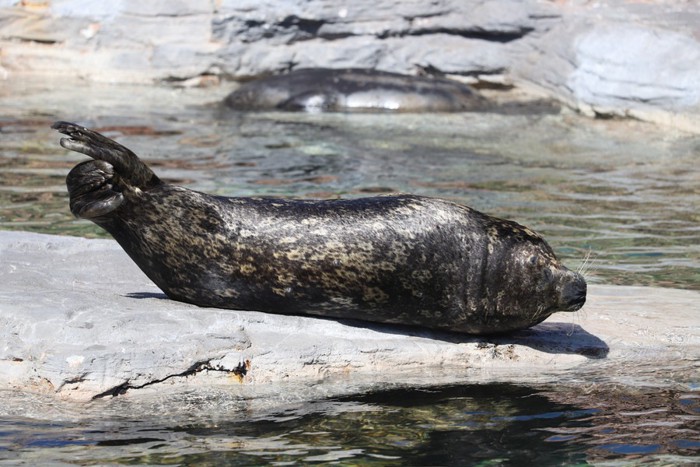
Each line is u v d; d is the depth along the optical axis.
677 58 58.75
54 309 22.41
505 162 48.66
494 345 24.09
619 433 19.41
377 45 71.94
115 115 60.03
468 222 23.69
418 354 23.31
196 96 68.25
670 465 17.81
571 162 48.97
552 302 23.44
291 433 19.45
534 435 19.27
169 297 24.38
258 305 23.73
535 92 69.25
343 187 42.34
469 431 19.56
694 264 32.75
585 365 23.50
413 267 23.09
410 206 23.61
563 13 69.25
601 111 61.03
